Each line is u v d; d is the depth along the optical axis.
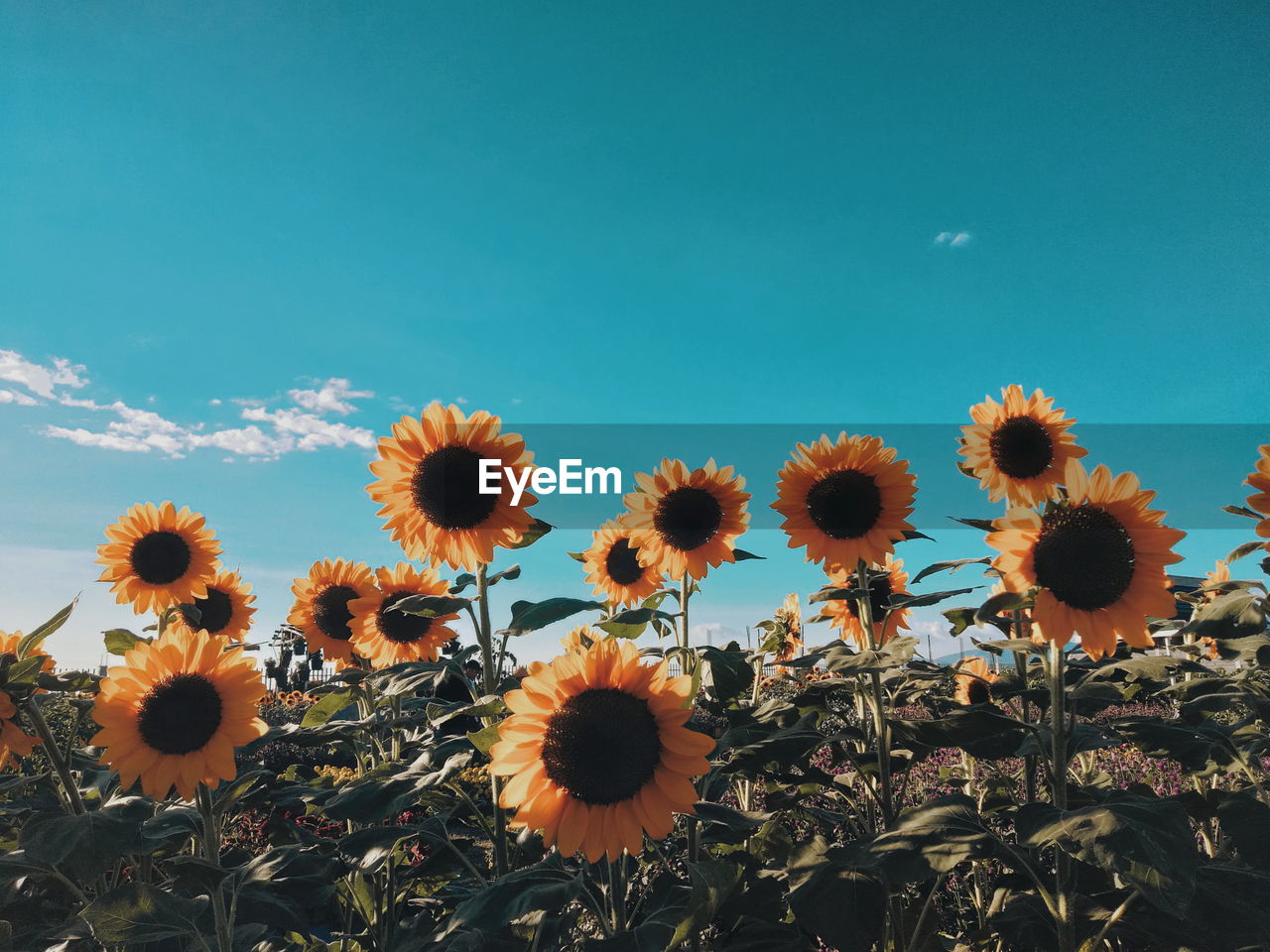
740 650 0.99
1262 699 0.79
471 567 0.89
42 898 0.96
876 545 0.94
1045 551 0.71
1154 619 0.79
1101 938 0.71
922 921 0.86
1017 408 1.07
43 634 0.89
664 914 0.75
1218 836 0.96
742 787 1.10
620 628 0.94
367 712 1.17
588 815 0.70
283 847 0.91
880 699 0.86
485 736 0.77
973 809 0.73
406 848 1.20
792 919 0.86
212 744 0.83
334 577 1.41
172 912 0.78
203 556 1.35
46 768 1.12
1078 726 0.83
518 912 0.69
